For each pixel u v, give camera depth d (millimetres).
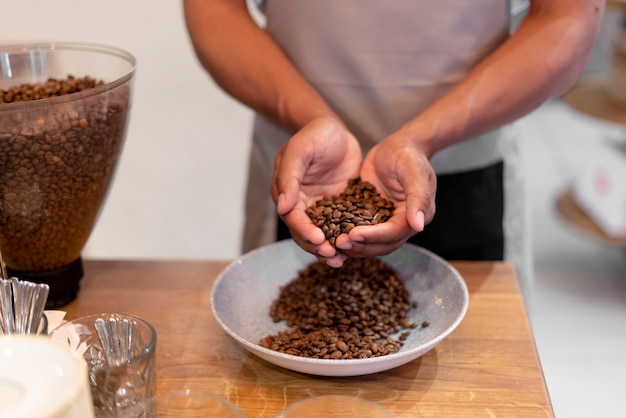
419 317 878
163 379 775
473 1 1049
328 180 937
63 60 979
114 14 1759
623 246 2504
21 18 1726
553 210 2832
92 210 883
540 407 720
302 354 781
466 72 1092
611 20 2494
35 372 507
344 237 773
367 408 614
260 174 1251
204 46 1090
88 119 808
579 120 3574
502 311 888
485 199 1173
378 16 1062
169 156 1955
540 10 1016
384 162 873
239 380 773
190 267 1017
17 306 701
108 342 701
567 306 2260
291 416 609
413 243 1182
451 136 941
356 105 1124
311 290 914
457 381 762
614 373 1927
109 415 620
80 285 968
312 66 1118
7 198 799
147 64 1836
